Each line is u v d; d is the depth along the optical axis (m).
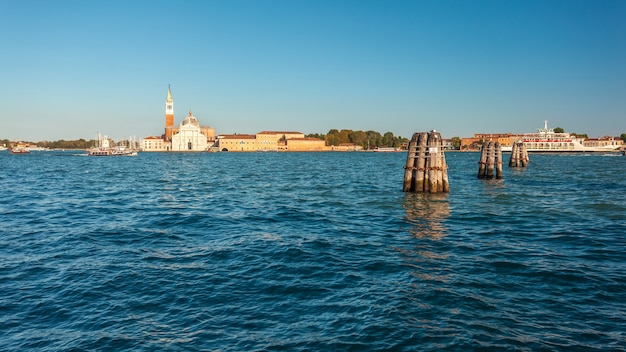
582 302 14.70
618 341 12.06
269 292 15.80
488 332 12.60
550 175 71.31
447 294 15.41
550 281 16.72
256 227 27.56
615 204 37.22
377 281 16.88
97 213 33.12
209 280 17.06
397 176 72.56
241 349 11.82
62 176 76.88
